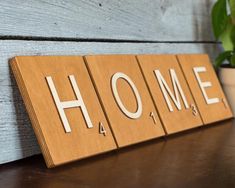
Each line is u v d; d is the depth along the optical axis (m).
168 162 0.60
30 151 0.62
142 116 0.71
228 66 1.04
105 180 0.52
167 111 0.77
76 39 0.69
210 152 0.66
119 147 0.65
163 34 0.90
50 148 0.56
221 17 1.01
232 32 1.01
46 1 0.64
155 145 0.71
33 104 0.56
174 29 0.94
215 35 1.03
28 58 0.58
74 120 0.60
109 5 0.75
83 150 0.60
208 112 0.89
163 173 0.55
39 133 0.56
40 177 0.53
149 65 0.78
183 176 0.54
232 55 1.00
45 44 0.64
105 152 0.64
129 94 0.71
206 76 0.94
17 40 0.60
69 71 0.63
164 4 0.90
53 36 0.65
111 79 0.69
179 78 0.85
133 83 0.73
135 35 0.82
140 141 0.69
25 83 0.56
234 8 0.98
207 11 1.07
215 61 1.04
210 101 0.91
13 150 0.60
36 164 0.59
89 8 0.71
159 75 0.80
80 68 0.65
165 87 0.80
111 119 0.66
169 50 0.93
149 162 0.60
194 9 1.01
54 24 0.65
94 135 0.62
